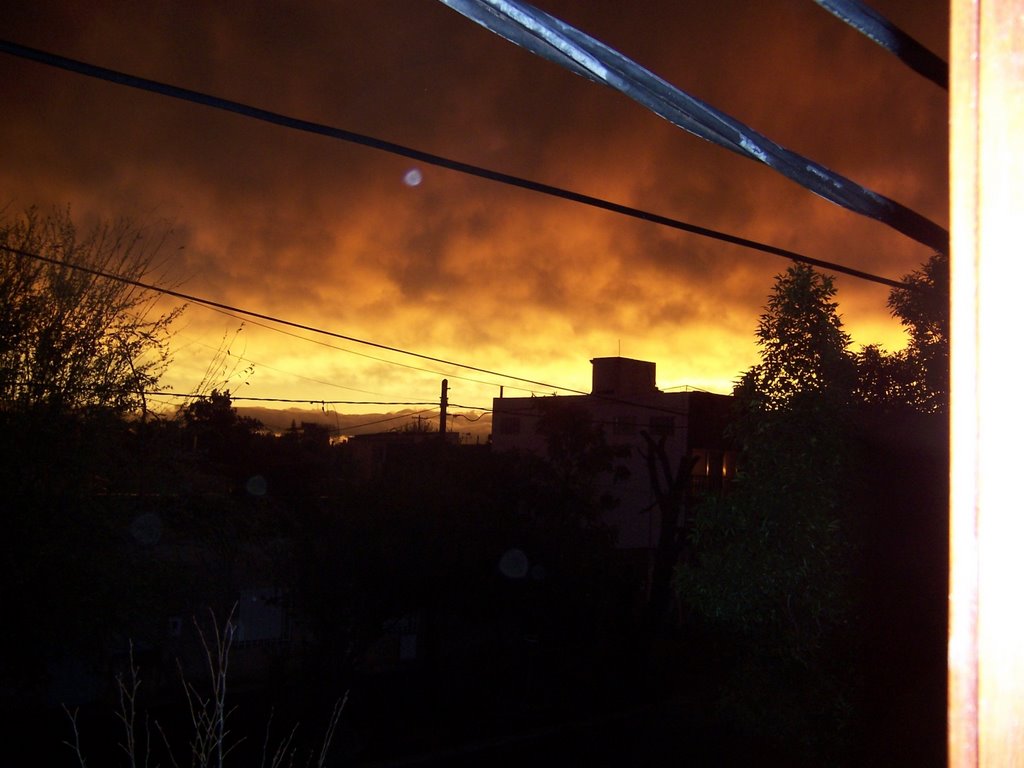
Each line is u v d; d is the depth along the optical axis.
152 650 16.91
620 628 24.91
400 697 21.12
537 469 23.73
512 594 21.92
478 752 17.50
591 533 24.14
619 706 21.30
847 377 8.05
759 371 8.18
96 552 11.20
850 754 7.81
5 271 11.16
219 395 14.25
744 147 2.50
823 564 7.62
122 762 14.25
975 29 1.12
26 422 10.77
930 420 8.47
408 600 20.00
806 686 7.95
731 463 33.06
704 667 24.95
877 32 2.10
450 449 23.72
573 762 16.84
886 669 7.94
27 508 10.62
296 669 20.73
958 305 1.11
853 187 2.72
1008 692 1.05
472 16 2.13
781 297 8.17
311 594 18.88
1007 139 1.09
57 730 15.63
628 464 33.06
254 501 17.28
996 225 1.09
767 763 15.70
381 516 19.44
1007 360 1.07
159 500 12.59
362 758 16.59
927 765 7.73
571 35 2.16
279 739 16.70
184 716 16.91
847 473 7.91
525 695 21.91
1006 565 1.05
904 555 8.10
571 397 34.91
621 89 2.29
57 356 11.13
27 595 10.53
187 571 12.89
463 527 20.41
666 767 16.28
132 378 11.79
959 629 1.08
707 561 7.97
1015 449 1.06
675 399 32.66
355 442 39.22
